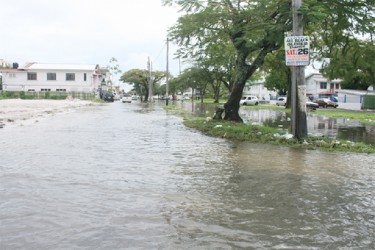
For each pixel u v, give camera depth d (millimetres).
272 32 15969
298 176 8000
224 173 8172
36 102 47531
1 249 4094
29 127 17625
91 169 8273
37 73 68000
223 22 18672
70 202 5797
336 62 20625
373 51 17953
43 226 4781
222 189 6793
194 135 15695
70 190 6484
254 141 13602
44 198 5977
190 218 5199
